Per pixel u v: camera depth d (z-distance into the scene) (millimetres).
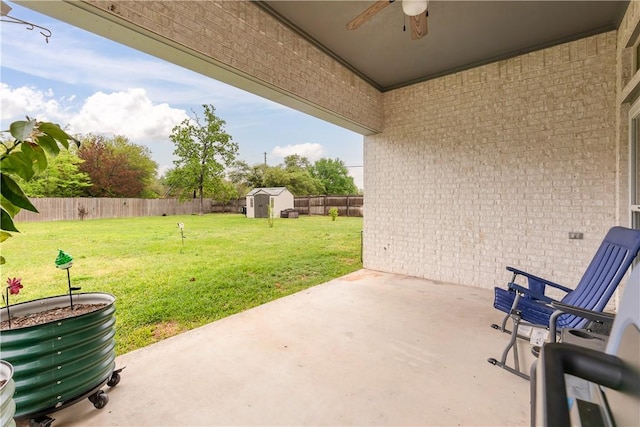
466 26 3184
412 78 4531
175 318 3195
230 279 4711
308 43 3436
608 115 3252
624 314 687
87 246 6887
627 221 3029
